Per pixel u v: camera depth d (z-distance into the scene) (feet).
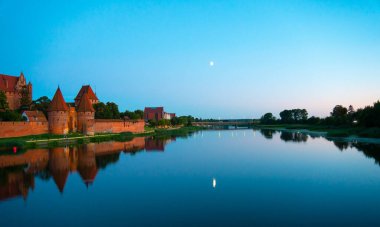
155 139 345.51
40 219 79.25
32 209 87.10
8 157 189.67
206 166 151.12
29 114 324.39
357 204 87.97
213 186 109.91
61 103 327.67
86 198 96.99
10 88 390.42
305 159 173.47
